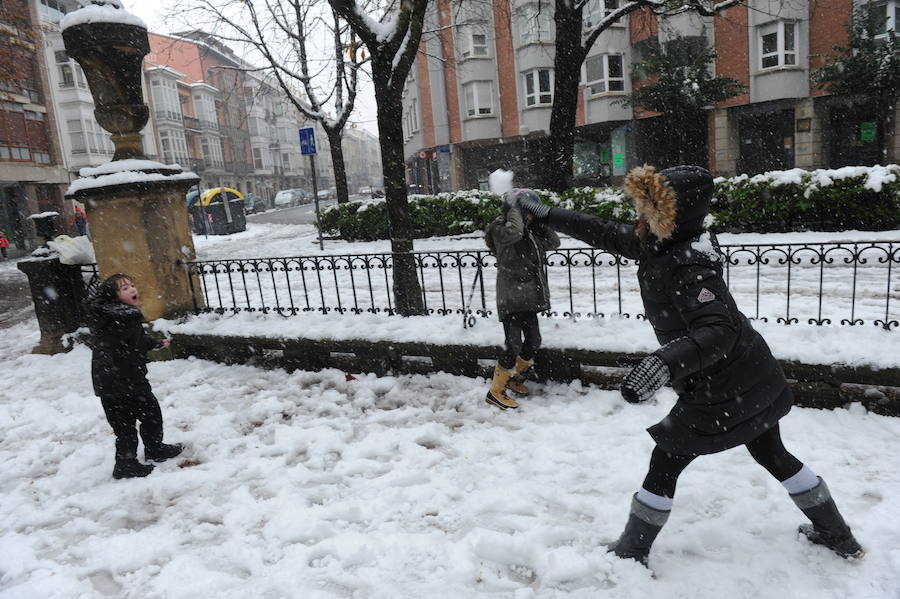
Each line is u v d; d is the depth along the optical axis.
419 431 4.21
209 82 57.81
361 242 15.65
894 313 5.59
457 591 2.58
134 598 2.72
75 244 7.22
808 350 3.87
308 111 17.72
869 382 3.70
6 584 2.91
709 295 2.12
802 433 3.67
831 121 24.36
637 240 2.38
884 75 19.44
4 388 6.10
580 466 3.57
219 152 59.69
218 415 4.83
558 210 2.76
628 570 2.59
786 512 2.95
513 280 4.36
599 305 6.82
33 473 4.18
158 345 4.05
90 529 3.37
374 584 2.67
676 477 2.54
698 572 2.58
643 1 13.75
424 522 3.14
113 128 6.61
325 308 6.09
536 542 2.86
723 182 10.80
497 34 29.61
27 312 10.77
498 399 4.52
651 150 28.12
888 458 3.33
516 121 30.70
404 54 5.49
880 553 2.57
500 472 3.58
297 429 4.41
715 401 2.27
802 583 2.46
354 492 3.50
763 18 23.77
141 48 6.48
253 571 2.84
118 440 3.94
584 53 14.34
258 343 5.80
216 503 3.55
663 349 2.01
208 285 10.34
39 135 30.19
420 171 39.31
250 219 39.03
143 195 6.31
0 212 28.41
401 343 5.16
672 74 22.67
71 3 33.12
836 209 9.70
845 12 22.95
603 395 4.54
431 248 12.72
